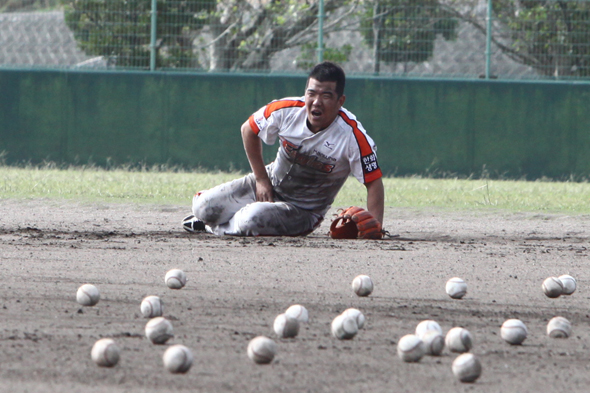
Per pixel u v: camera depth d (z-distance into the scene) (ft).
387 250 79.61
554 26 197.57
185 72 203.41
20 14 210.38
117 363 36.01
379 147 203.62
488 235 96.07
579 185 179.93
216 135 203.82
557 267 71.61
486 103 201.87
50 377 34.14
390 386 33.91
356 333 42.14
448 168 203.51
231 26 204.44
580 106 200.44
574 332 45.73
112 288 56.65
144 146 204.85
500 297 56.70
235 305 51.21
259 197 91.04
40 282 58.54
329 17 202.90
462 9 199.72
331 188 89.76
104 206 120.57
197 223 93.15
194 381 33.91
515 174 202.69
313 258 73.46
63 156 205.36
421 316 49.06
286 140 85.76
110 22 203.82
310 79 83.05
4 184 143.74
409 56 200.54
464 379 34.63
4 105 205.36
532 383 35.04
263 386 33.40
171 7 203.41
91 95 204.54
